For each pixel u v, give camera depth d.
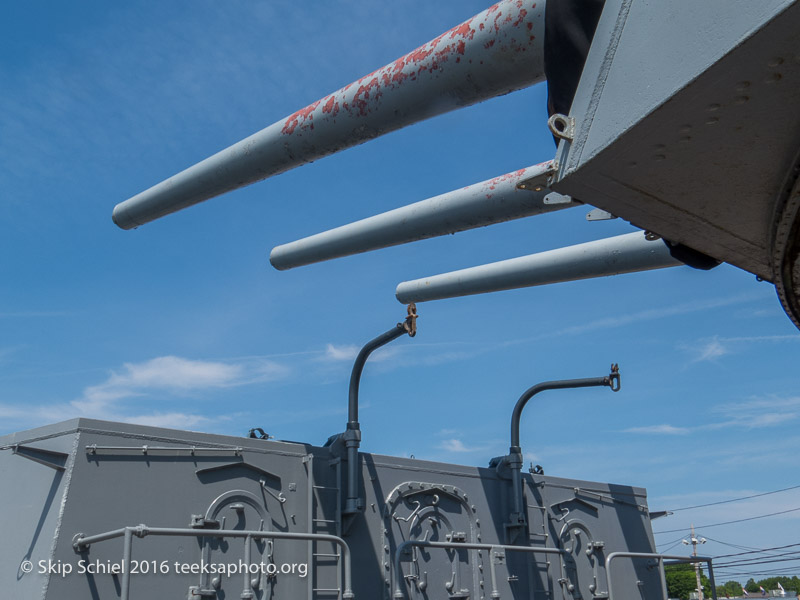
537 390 8.71
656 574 9.76
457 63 3.24
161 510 5.95
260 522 6.50
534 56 3.09
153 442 6.07
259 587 6.31
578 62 2.74
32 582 5.36
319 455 7.18
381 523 7.36
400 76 3.45
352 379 7.39
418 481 7.80
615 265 6.23
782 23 1.92
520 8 3.04
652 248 5.96
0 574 5.67
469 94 3.35
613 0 2.49
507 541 8.28
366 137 3.81
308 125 3.90
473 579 7.83
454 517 7.96
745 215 2.76
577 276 6.47
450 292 7.45
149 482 5.95
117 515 5.70
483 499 8.30
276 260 7.04
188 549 6.00
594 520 9.30
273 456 6.80
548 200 3.10
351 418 7.33
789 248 2.68
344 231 6.49
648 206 2.76
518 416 8.73
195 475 6.24
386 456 7.68
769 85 2.13
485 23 3.13
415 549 7.51
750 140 2.35
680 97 2.18
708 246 3.03
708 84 2.13
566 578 8.62
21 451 5.77
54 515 5.48
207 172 4.54
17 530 5.73
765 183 2.55
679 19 2.19
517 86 3.27
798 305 2.99
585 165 2.51
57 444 5.80
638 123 2.29
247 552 5.16
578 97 2.62
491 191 5.37
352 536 7.12
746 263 3.18
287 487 6.80
